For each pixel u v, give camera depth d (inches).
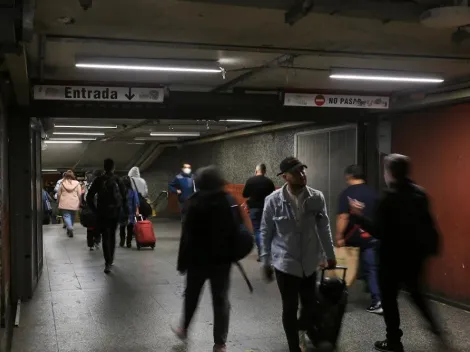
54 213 744.3
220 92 281.6
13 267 257.4
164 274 323.9
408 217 175.2
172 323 221.3
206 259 172.7
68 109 264.8
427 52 206.2
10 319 224.2
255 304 253.9
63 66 223.0
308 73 245.3
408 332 211.8
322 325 182.2
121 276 317.7
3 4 117.9
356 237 237.3
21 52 148.6
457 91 247.9
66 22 161.9
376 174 310.0
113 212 321.7
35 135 294.0
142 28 170.1
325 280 186.2
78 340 199.6
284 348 191.8
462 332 212.7
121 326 217.3
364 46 197.2
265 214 177.9
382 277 182.9
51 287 287.9
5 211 217.6
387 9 145.0
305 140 405.4
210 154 644.7
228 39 185.8
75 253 409.7
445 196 259.0
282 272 170.2
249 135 523.8
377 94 284.7
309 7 137.6
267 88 285.9
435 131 266.2
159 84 265.9
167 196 778.8
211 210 171.9
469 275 244.2
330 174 365.4
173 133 591.8
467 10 138.6
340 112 306.0
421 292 179.5
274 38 184.9
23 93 220.5
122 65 204.8
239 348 191.6
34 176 286.2
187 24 166.2
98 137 649.6
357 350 189.5
